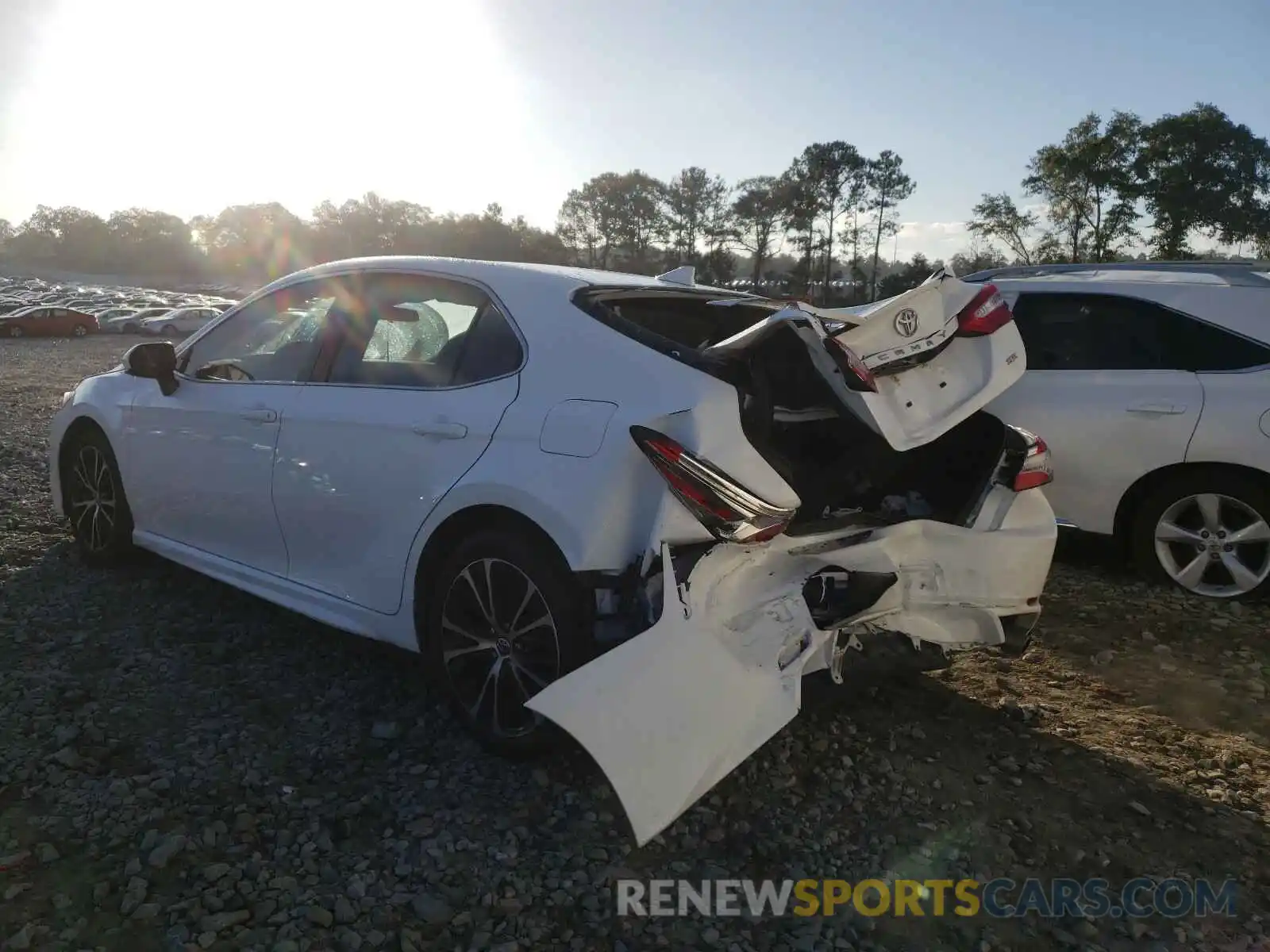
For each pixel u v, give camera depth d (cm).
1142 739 359
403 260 392
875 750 346
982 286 337
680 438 281
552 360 321
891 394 314
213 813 289
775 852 286
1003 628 352
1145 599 505
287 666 398
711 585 283
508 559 312
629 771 248
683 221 8800
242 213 11862
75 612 444
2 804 288
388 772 319
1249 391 485
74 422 505
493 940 244
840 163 7588
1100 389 520
